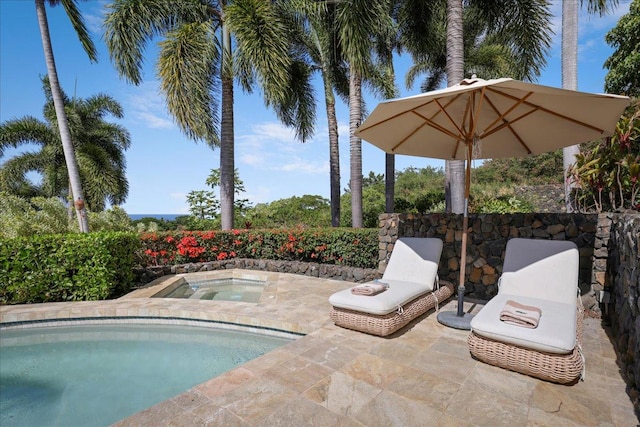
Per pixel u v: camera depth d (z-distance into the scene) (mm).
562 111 3188
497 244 4219
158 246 6898
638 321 2016
